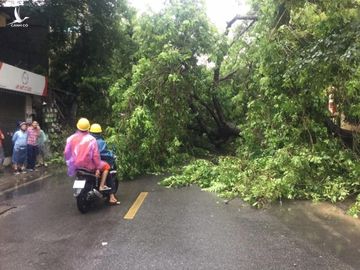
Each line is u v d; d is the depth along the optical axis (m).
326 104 11.69
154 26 16.97
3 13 21.80
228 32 17.23
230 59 16.16
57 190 12.48
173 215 9.10
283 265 6.15
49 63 24.72
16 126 18.64
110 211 9.54
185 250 6.83
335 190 10.15
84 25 23.62
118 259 6.44
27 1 22.08
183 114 16.56
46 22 23.30
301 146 11.62
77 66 24.59
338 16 9.20
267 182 10.45
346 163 10.70
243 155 13.96
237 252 6.72
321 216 8.88
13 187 13.09
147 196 11.22
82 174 9.40
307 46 10.34
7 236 7.77
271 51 11.70
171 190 12.07
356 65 8.66
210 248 6.92
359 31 8.20
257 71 13.55
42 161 17.86
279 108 12.30
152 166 15.24
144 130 14.57
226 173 12.18
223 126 19.19
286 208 9.61
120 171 13.57
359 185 10.42
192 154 17.61
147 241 7.30
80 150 9.42
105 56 24.27
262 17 12.48
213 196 11.15
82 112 24.78
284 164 11.12
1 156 15.88
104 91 23.95
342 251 6.71
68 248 7.00
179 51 16.59
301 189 10.61
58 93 24.36
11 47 24.12
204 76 17.80
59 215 9.30
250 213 9.26
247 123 15.01
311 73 9.42
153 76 15.50
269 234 7.68
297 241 7.25
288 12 11.55
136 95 15.09
